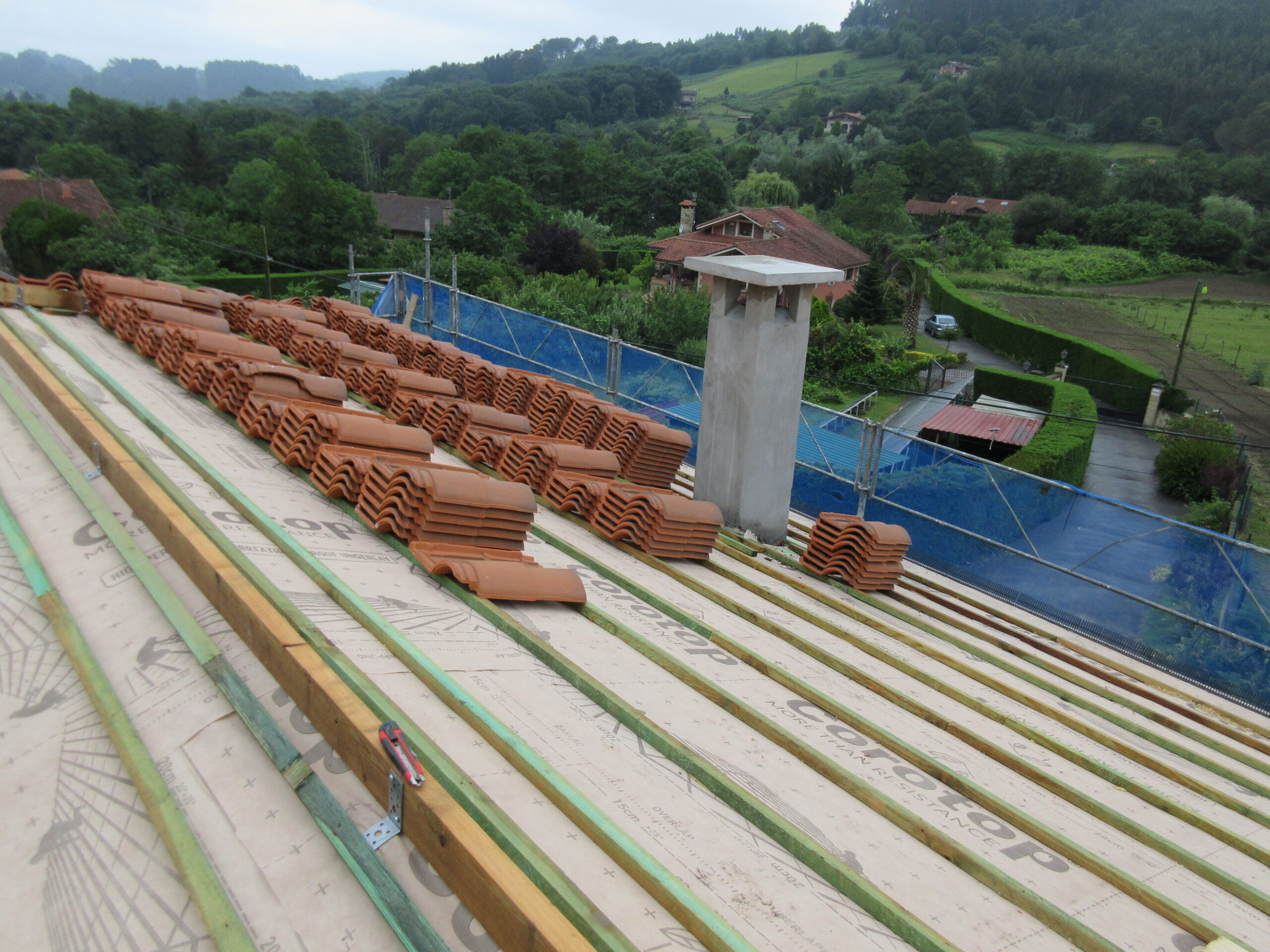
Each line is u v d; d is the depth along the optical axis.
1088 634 10.02
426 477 5.06
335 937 2.35
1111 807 4.72
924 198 99.50
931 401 34.22
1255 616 8.80
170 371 7.76
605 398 14.70
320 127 98.69
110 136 98.62
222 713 3.14
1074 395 30.58
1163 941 3.36
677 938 2.46
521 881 2.30
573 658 4.30
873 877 3.19
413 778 2.59
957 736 5.04
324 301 13.06
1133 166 96.81
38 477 5.02
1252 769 6.65
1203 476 24.75
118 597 3.86
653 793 3.25
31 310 8.97
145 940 2.33
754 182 82.62
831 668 5.66
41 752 2.97
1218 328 54.00
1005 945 3.00
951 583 10.92
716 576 7.23
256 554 4.20
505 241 55.03
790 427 8.88
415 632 3.92
